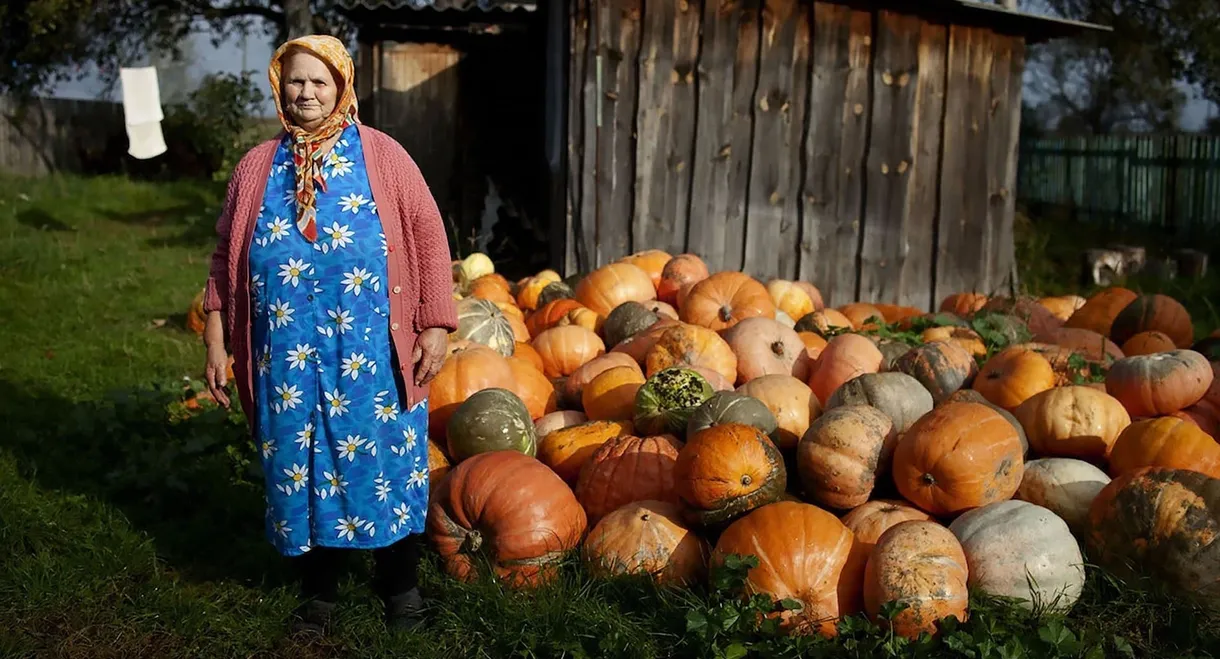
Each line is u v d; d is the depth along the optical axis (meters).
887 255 8.80
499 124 13.04
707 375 5.12
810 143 8.46
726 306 6.48
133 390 5.76
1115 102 24.08
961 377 5.20
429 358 3.39
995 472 3.90
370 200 3.24
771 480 3.85
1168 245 14.21
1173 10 17.41
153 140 15.95
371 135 3.31
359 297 3.23
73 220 15.76
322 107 3.23
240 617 3.74
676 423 4.57
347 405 3.25
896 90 8.60
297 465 3.29
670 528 3.85
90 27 21.41
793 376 5.61
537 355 5.98
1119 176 16.12
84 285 10.09
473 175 13.06
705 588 3.82
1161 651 3.49
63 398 6.29
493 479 3.91
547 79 11.06
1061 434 4.54
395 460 3.37
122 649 3.58
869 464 4.08
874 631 3.36
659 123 8.19
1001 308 7.01
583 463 4.55
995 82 8.98
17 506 4.41
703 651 3.32
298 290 3.20
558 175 8.82
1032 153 18.12
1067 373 5.34
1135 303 6.55
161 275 11.03
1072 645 3.29
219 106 22.91
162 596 3.83
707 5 8.15
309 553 3.61
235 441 5.34
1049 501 4.18
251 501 4.71
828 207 8.58
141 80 15.84
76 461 5.07
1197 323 9.14
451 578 3.87
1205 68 18.09
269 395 3.25
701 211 8.32
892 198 8.74
